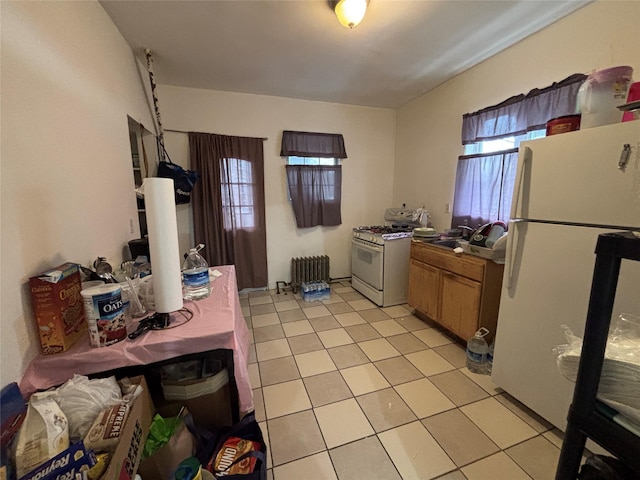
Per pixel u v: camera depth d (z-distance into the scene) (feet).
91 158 4.62
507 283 5.17
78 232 4.12
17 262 2.80
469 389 5.81
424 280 8.64
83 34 4.52
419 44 7.12
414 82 9.61
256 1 5.48
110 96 5.58
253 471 3.35
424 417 5.07
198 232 10.48
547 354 4.60
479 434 4.70
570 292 4.21
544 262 4.53
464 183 8.95
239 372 3.60
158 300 3.75
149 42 6.86
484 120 8.10
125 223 6.14
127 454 2.56
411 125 11.64
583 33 5.76
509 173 7.49
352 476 4.02
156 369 3.57
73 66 4.15
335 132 11.94
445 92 9.65
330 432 4.76
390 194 13.26
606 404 2.09
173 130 9.91
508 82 7.41
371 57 7.80
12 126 2.85
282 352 7.24
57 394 2.65
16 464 2.21
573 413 2.24
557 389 4.49
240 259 11.19
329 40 6.90
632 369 1.98
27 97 3.10
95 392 2.79
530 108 6.77
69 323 3.16
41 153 3.31
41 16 3.41
